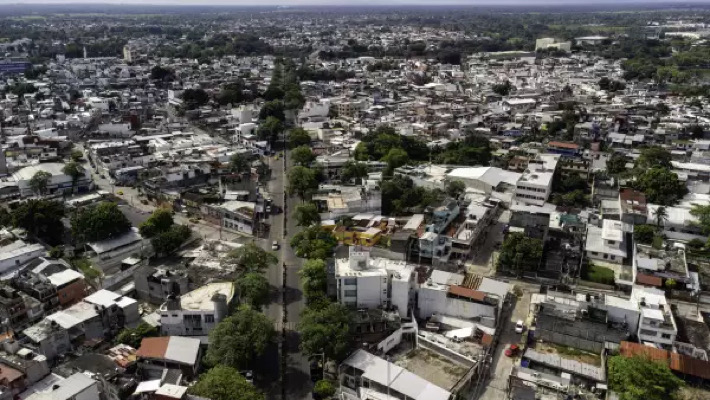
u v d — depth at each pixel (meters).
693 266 161.12
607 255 169.25
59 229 183.38
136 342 124.88
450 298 138.12
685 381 112.44
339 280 137.38
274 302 149.50
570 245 171.12
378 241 178.38
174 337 122.75
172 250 171.50
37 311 134.00
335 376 119.50
